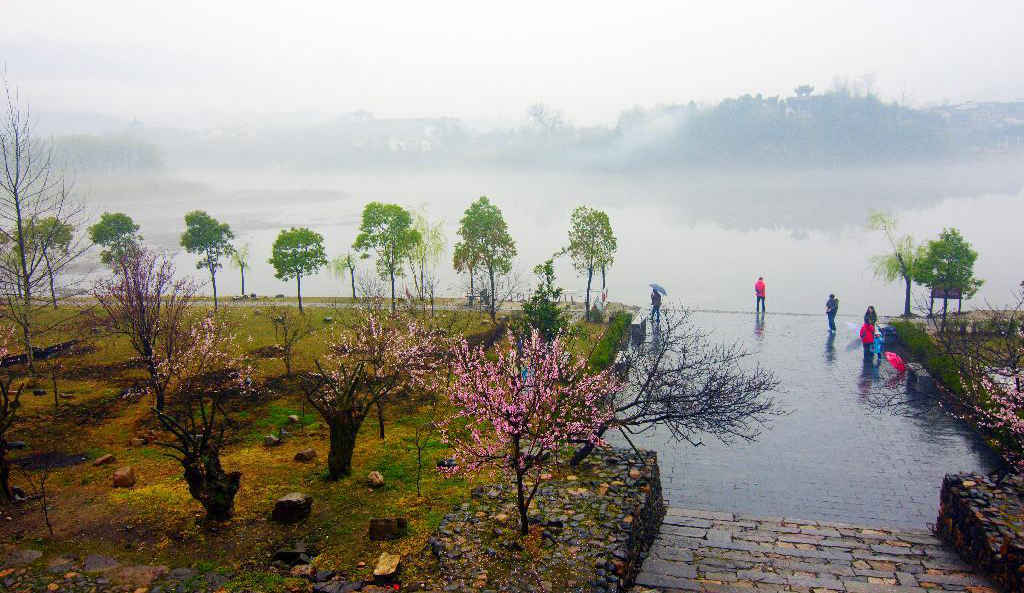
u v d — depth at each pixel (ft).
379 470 56.54
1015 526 44.32
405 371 76.23
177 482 52.95
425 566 40.68
